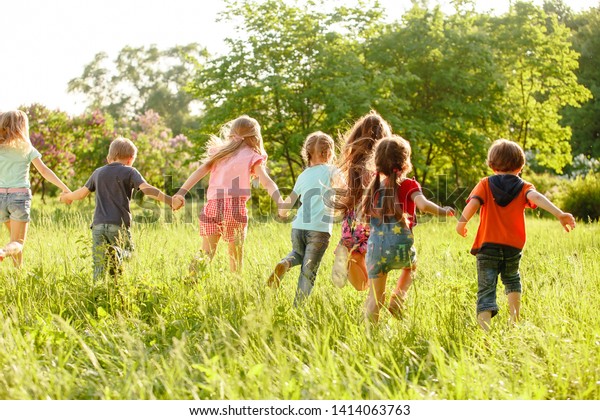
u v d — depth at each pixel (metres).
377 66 46.59
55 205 39.41
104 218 12.20
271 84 40.16
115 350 8.23
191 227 20.70
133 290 10.27
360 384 6.68
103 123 45.62
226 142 12.83
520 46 52.56
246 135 12.80
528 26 52.38
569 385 7.06
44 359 7.75
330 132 40.53
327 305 9.52
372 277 9.92
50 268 12.34
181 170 47.91
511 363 7.50
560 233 21.83
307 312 9.47
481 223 10.29
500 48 52.34
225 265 11.97
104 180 12.33
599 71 86.19
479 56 46.31
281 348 7.56
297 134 39.75
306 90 41.59
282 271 11.23
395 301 9.80
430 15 48.31
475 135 45.50
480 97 47.75
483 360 7.75
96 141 46.06
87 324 9.37
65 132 43.50
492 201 10.21
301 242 11.55
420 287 10.48
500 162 10.41
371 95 40.25
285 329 8.70
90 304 10.37
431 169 46.44
